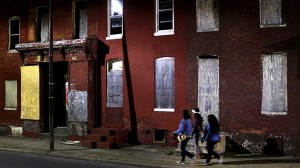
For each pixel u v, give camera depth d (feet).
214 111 59.06
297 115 53.67
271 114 55.11
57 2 73.15
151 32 63.82
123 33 66.03
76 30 71.31
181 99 61.05
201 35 59.93
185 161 49.98
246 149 56.44
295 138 53.62
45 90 73.46
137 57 64.85
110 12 68.03
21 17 77.36
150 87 63.67
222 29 58.49
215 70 59.26
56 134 69.97
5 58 78.89
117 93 66.49
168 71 62.85
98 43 67.77
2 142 67.36
